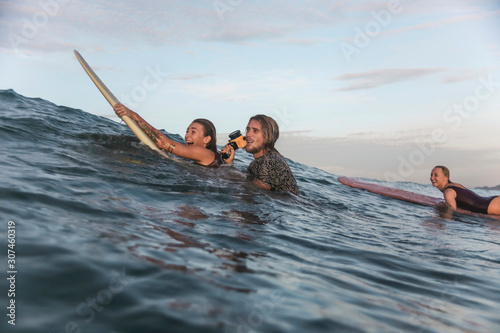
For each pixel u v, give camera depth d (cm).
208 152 405
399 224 359
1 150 302
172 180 315
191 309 116
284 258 185
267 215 274
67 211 190
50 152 323
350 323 124
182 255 160
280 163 379
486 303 166
